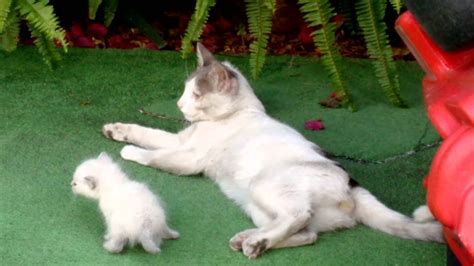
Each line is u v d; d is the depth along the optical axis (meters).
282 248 1.95
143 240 1.88
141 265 1.90
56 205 2.08
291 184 1.97
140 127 2.34
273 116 2.53
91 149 2.31
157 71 2.76
